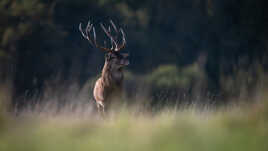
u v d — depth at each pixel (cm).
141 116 1664
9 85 1794
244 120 1334
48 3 7350
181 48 8238
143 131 1283
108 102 2536
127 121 1412
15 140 1273
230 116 1381
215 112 1811
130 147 1175
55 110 1969
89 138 1264
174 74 7294
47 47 6950
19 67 6519
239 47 8212
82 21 7588
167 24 8375
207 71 8194
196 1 8419
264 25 8175
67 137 1284
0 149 1230
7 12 7012
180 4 8412
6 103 1585
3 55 6334
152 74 7425
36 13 7075
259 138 1191
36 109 2039
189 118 1409
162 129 1284
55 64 6825
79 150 1178
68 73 6881
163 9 8294
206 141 1186
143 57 7794
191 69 7681
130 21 7750
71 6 7506
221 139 1197
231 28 8350
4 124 1398
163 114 1683
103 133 1308
